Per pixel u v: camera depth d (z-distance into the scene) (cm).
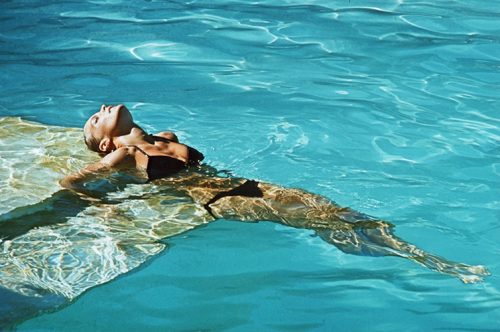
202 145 718
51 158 682
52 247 571
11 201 615
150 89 845
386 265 569
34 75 880
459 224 615
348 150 719
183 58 923
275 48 952
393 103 814
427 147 729
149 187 632
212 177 641
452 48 952
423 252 553
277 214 591
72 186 632
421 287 546
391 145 730
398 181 670
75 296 529
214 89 844
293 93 833
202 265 563
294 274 559
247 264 565
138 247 575
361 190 655
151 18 1044
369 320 514
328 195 645
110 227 594
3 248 568
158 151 658
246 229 600
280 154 707
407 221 617
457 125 771
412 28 1011
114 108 683
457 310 524
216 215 602
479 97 831
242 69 894
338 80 866
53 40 974
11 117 771
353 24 1025
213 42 969
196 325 509
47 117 785
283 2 1111
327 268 565
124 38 980
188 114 785
